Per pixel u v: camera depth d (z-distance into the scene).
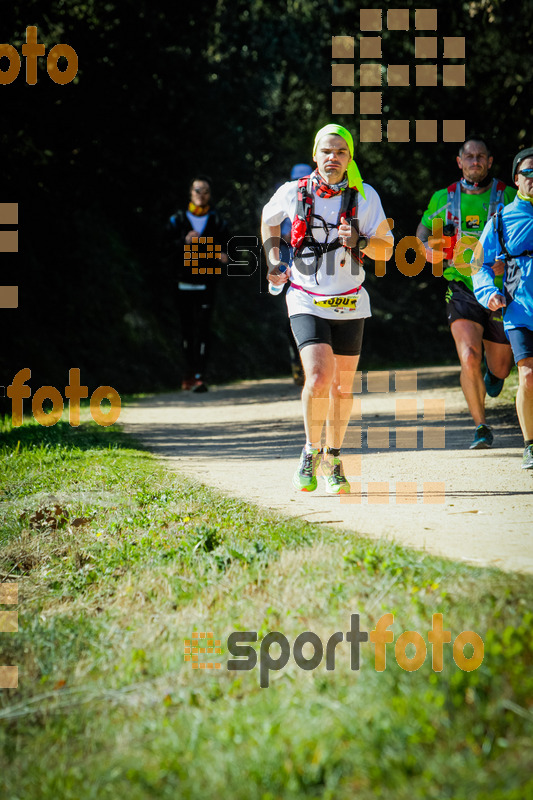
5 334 44.62
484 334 18.56
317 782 5.97
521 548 10.20
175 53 49.28
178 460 18.91
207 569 10.19
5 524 13.27
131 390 50.50
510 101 38.97
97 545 12.05
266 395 36.16
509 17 39.31
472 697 6.40
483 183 17.97
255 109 69.31
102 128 42.38
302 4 62.72
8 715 8.01
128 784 6.51
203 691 7.57
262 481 15.80
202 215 34.12
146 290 61.84
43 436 22.48
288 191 13.41
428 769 5.81
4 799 6.86
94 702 7.91
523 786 5.57
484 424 18.05
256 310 73.81
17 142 38.34
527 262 15.03
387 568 9.02
